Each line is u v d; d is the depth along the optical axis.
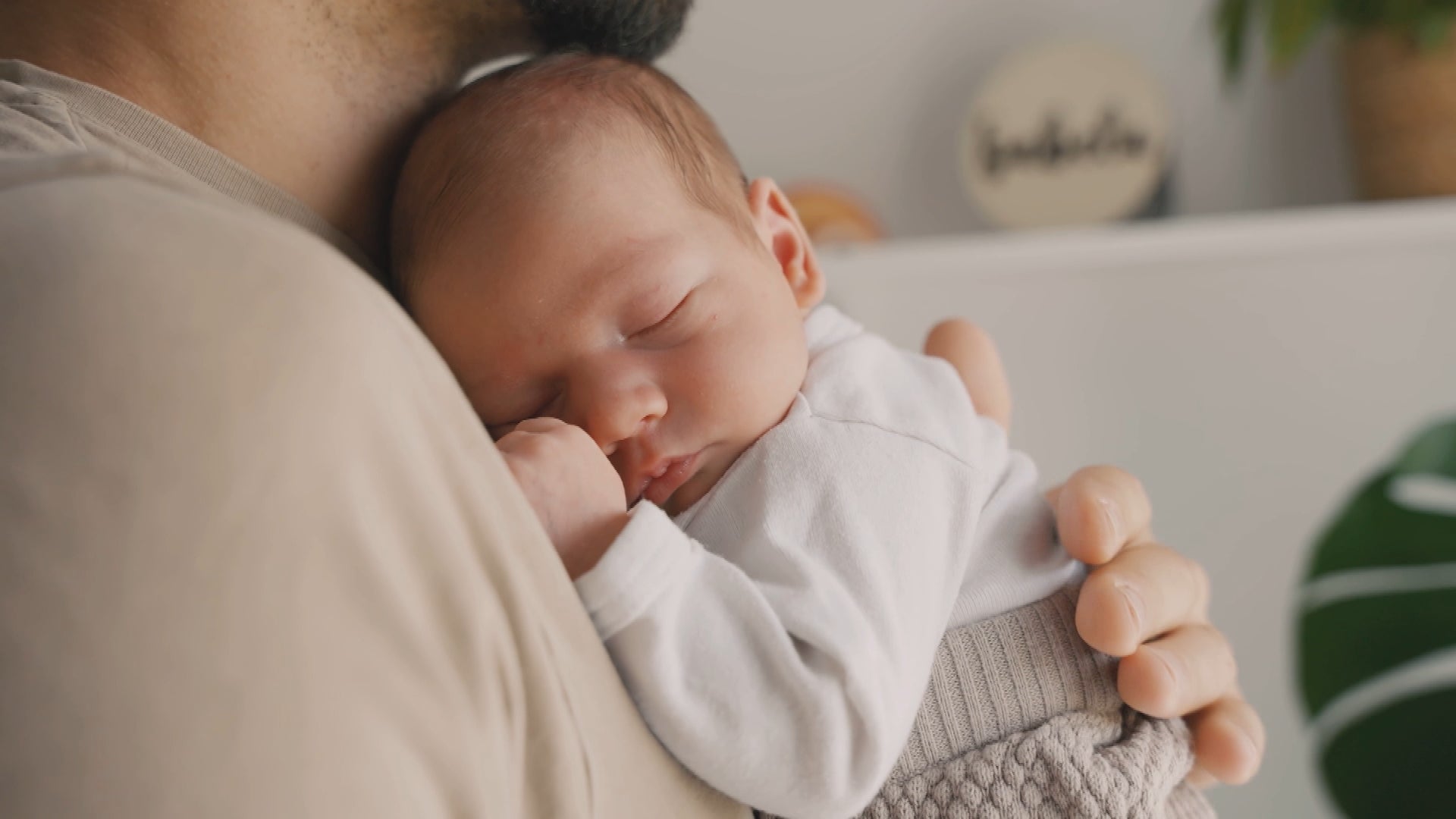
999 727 0.63
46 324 0.28
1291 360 1.66
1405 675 1.67
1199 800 0.70
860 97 2.25
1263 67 2.18
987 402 0.83
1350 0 1.89
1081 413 1.67
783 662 0.52
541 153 0.67
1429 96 1.83
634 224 0.66
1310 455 1.67
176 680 0.27
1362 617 1.68
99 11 0.57
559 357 0.65
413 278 0.69
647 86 0.75
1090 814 0.60
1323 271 1.65
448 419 0.37
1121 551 0.72
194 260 0.31
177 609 0.27
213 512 0.28
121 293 0.29
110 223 0.31
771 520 0.60
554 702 0.37
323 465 0.30
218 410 0.29
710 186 0.74
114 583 0.27
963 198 2.24
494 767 0.34
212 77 0.60
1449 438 1.65
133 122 0.56
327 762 0.29
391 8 0.66
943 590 0.62
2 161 0.36
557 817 0.36
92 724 0.26
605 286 0.65
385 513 0.32
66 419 0.28
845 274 1.65
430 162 0.69
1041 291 1.65
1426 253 1.65
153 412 0.28
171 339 0.29
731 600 0.52
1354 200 2.02
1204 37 2.19
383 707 0.31
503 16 0.72
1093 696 0.65
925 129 2.24
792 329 0.70
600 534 0.52
